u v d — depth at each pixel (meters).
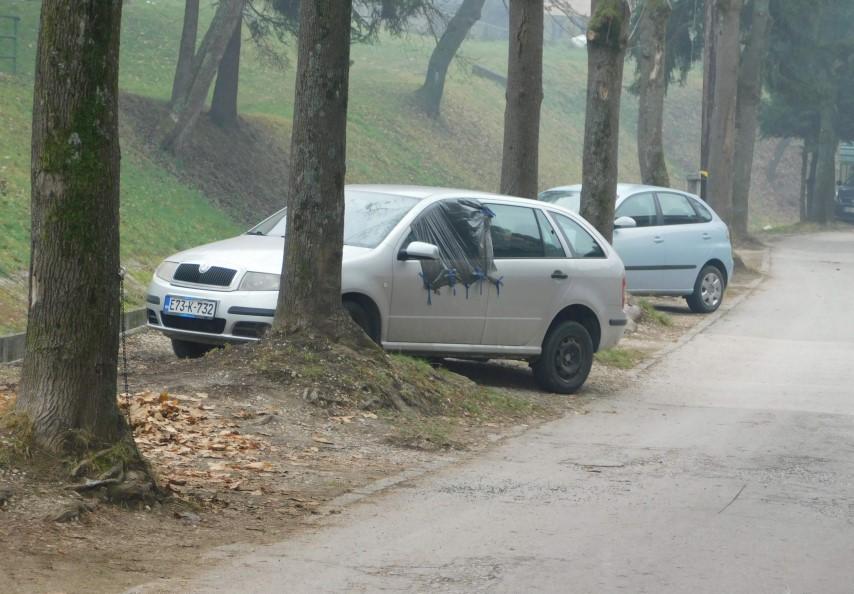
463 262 15.01
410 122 61.97
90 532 7.84
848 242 55.94
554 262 16.03
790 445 12.84
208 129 42.19
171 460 10.17
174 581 6.92
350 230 14.68
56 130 8.30
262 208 39.31
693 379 18.66
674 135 95.88
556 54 97.25
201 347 15.05
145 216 30.72
